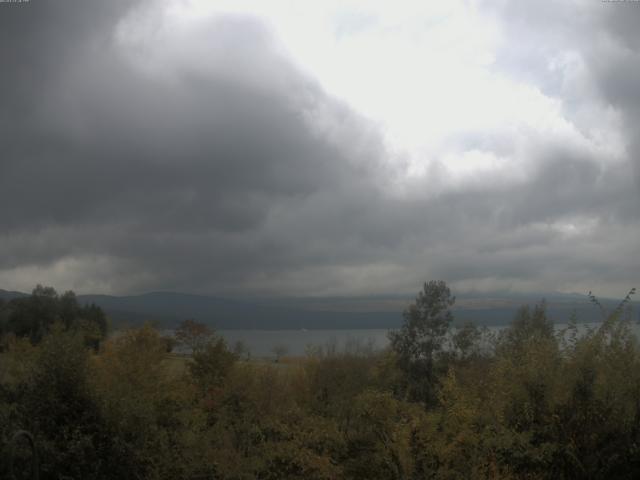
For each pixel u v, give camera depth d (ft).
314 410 69.67
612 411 37.55
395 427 44.55
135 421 44.45
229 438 54.80
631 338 40.50
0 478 33.47
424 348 91.86
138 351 62.23
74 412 41.45
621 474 36.58
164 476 45.70
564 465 37.32
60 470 38.01
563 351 41.83
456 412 40.91
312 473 48.91
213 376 71.46
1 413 37.32
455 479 39.73
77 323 61.00
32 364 44.57
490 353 74.23
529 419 38.88
